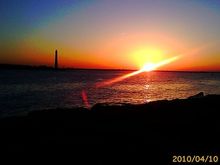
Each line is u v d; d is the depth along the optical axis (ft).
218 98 78.18
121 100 143.74
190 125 48.83
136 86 253.44
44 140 40.52
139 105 67.41
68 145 38.63
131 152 36.24
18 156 35.06
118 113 57.21
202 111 60.13
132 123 49.70
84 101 138.00
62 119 52.39
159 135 43.11
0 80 306.35
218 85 278.05
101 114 56.39
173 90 210.38
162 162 33.27
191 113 58.08
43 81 307.17
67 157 34.78
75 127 46.96
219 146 38.65
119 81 359.46
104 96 161.89
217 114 57.67
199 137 42.37
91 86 244.63
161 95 171.94
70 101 137.08
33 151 36.50
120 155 35.35
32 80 322.14
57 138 41.37
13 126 47.52
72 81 325.62
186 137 42.29
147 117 54.24
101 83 298.97
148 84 289.74
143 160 33.78
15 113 100.12
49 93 173.99
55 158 34.50
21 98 144.25
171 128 46.88
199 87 246.27
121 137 42.01
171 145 38.81
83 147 37.81
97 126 47.62
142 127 47.29
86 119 52.34
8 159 34.17
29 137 41.96
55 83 276.82
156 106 65.41
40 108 112.98
